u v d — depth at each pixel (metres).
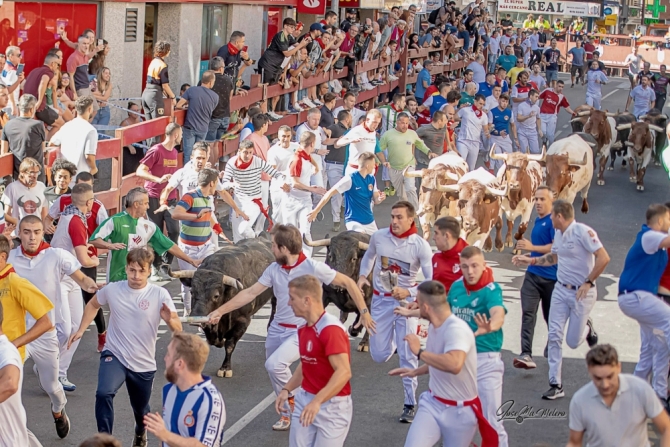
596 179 26.81
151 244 11.94
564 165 19.50
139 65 21.84
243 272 11.96
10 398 7.90
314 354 8.22
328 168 19.67
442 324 8.34
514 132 25.91
